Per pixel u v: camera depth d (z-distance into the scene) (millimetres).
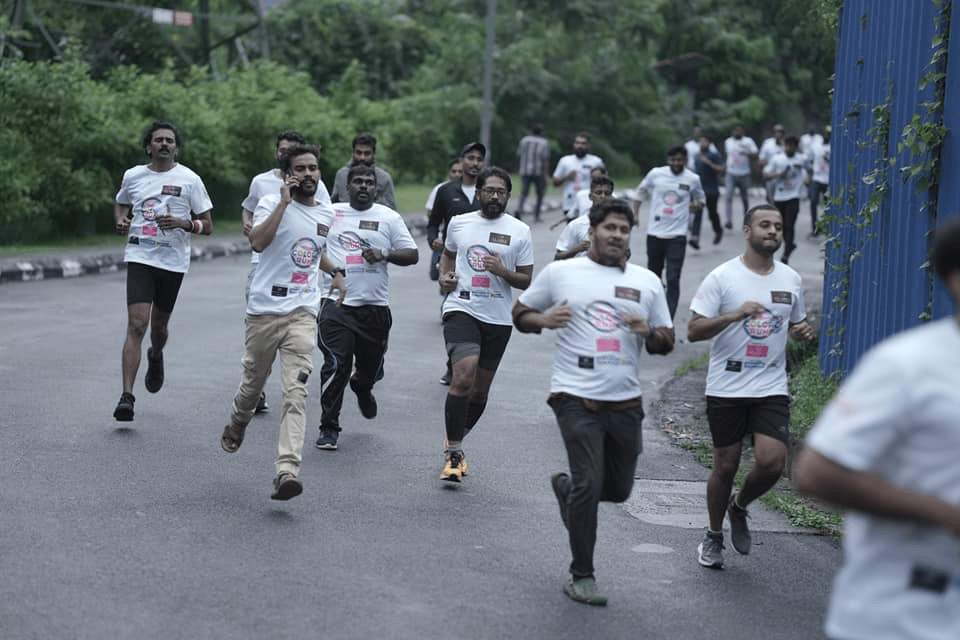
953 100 9133
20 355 13359
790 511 8945
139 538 7512
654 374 14094
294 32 54125
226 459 9523
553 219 33281
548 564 7434
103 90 26500
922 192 9570
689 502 9125
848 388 3590
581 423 6844
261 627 6152
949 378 3477
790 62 57562
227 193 30516
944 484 3529
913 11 10102
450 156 45562
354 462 9680
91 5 38594
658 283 7094
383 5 56719
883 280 10570
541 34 53750
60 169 24406
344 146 32406
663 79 56500
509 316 9562
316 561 7246
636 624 6512
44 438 9875
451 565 7309
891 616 3541
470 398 9625
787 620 6719
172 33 41312
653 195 16953
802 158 24328
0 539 7363
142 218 10742
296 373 8492
